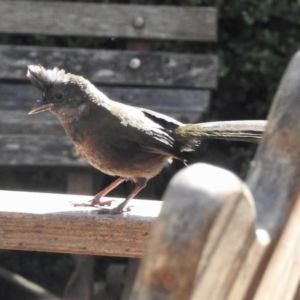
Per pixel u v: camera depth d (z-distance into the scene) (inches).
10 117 459.8
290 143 104.4
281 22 579.5
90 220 207.2
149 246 87.6
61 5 482.6
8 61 477.7
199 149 579.5
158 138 299.1
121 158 296.2
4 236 209.9
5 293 467.2
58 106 294.5
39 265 596.4
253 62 581.0
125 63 479.8
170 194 87.2
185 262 86.1
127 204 244.2
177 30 486.3
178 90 481.7
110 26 483.8
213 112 596.1
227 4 571.8
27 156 454.3
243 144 588.1
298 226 111.9
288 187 103.4
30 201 236.7
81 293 451.5
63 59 479.5
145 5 484.7
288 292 120.8
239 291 98.3
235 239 92.1
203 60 480.4
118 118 295.6
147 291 86.9
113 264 517.3
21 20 482.0
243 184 93.5
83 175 464.4
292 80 106.9
